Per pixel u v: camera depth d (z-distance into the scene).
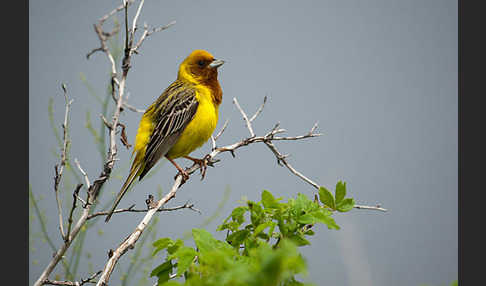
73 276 11.43
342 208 6.18
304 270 3.52
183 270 4.90
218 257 4.14
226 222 6.14
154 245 5.63
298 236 5.68
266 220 5.85
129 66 9.08
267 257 3.44
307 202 5.89
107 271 6.81
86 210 7.83
